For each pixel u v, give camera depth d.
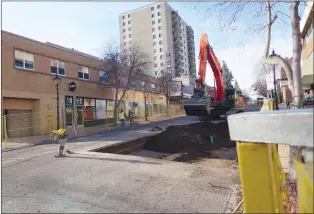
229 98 22.44
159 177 6.41
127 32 96.56
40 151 11.90
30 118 21.61
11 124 19.69
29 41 21.53
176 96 50.72
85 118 26.94
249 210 2.93
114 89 32.84
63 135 9.93
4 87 19.14
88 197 5.17
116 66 29.00
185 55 102.12
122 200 4.95
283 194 3.95
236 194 5.07
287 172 5.75
